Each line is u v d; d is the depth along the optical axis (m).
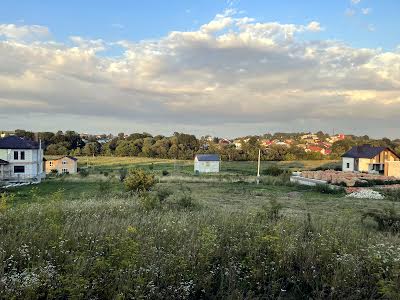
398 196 29.86
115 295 4.83
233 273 5.89
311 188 37.06
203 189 34.59
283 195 30.75
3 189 35.69
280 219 10.99
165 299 5.12
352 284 5.85
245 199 26.16
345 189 33.69
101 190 26.08
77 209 11.80
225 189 35.06
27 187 38.50
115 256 6.04
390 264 6.37
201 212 12.36
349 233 8.73
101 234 7.36
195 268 5.96
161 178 46.19
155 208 14.05
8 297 4.55
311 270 6.25
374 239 8.63
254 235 8.17
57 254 6.15
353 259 6.41
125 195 22.14
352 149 59.88
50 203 11.87
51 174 61.28
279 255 6.44
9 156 49.72
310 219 10.50
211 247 6.82
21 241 6.58
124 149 118.50
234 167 82.44
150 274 5.48
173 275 5.50
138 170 25.98
